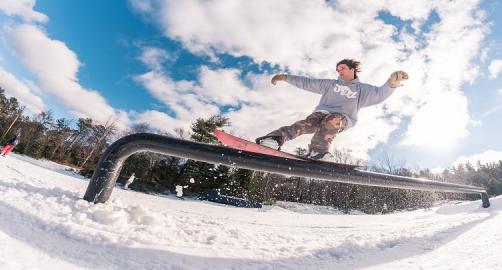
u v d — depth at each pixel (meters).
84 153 43.22
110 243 2.24
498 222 5.77
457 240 4.09
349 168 4.34
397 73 3.62
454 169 54.62
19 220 2.22
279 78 4.19
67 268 1.72
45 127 42.84
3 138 35.03
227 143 4.05
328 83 3.98
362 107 3.90
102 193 3.25
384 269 2.67
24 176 4.10
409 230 5.14
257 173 27.52
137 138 3.41
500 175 49.59
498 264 2.92
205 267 2.19
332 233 4.79
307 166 3.92
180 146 3.49
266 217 8.09
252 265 2.40
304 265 2.61
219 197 20.69
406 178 5.53
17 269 1.50
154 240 2.51
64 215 2.62
